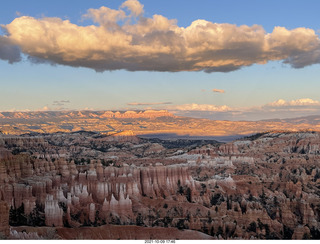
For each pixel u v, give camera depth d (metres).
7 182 120.25
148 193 155.62
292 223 147.12
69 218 116.62
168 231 114.25
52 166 144.00
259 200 169.75
